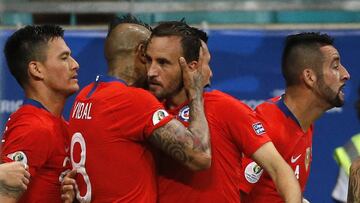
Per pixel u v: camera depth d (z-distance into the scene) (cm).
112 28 1305
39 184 1345
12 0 2309
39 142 1321
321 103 1409
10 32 2028
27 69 1391
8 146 1334
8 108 2014
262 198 1385
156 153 1262
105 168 1237
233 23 2269
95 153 1242
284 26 2117
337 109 2008
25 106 1377
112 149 1231
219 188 1252
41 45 1391
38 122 1342
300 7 2267
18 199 1288
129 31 1283
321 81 1394
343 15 2261
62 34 1429
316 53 1394
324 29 2039
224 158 1258
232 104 1259
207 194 1247
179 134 1199
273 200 1385
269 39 2027
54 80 1397
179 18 2269
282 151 1380
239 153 1284
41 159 1327
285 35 2025
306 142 1423
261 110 1396
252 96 2022
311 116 1416
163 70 1231
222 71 2027
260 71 2025
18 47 1395
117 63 1284
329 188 2008
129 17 1317
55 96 1409
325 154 2008
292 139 1386
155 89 1239
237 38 2027
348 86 2014
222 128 1255
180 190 1253
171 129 1205
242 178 1369
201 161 1199
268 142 1261
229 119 1252
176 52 1227
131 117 1223
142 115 1220
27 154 1316
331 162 2006
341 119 2008
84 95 1291
